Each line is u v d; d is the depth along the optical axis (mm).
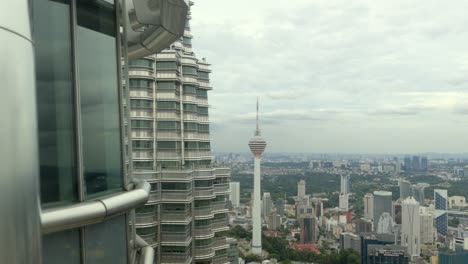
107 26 9820
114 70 10078
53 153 7871
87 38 9047
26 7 6105
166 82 68312
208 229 68312
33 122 6070
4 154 5406
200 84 76812
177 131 69062
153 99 68000
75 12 8625
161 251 61969
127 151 11086
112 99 9938
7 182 5410
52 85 7949
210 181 69062
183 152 70938
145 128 66438
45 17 7895
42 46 7773
